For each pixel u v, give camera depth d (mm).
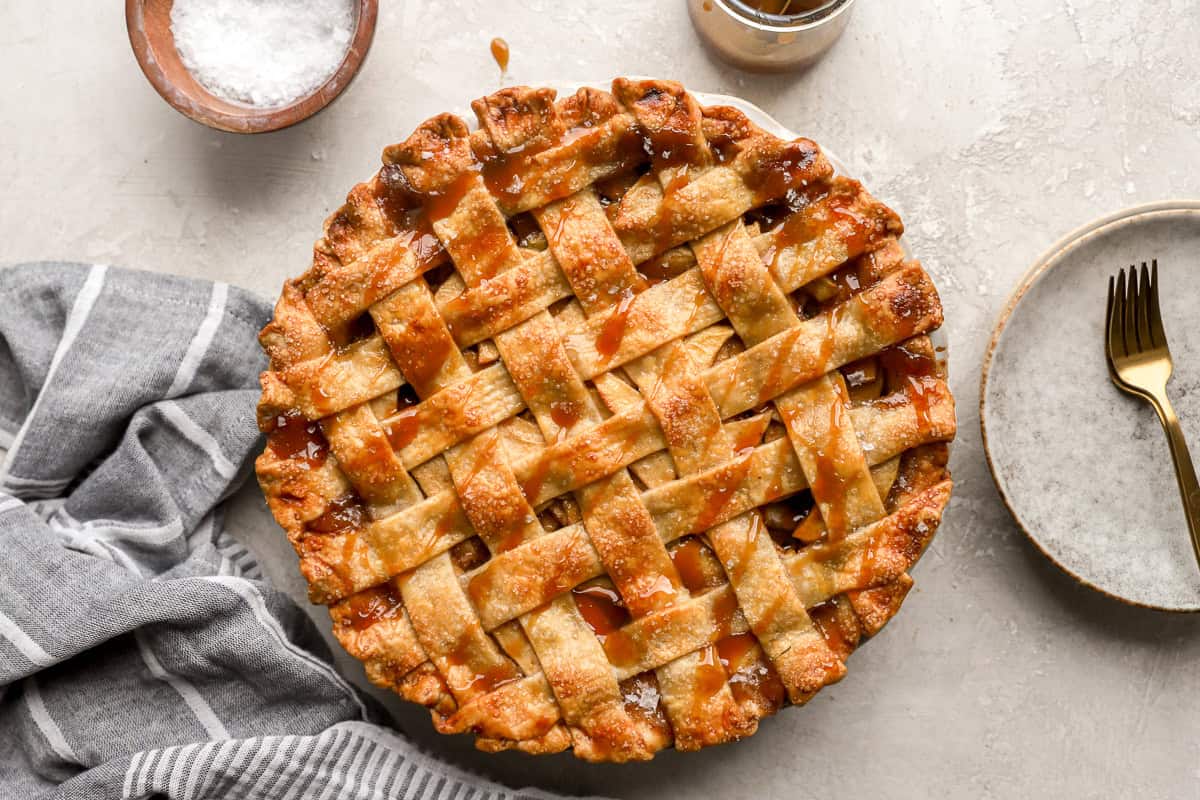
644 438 622
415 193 630
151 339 711
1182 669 728
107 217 738
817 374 619
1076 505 707
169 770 677
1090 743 730
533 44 730
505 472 623
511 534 625
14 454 705
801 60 707
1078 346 706
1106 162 727
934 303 621
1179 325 703
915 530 625
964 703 732
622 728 627
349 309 630
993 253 728
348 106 731
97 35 738
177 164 736
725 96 667
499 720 629
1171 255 700
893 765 733
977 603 731
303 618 722
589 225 623
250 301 719
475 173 626
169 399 712
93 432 706
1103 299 704
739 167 623
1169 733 728
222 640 688
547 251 625
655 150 625
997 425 705
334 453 633
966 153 728
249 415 709
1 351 729
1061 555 706
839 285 630
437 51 730
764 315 622
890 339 621
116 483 707
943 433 624
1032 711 730
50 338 718
